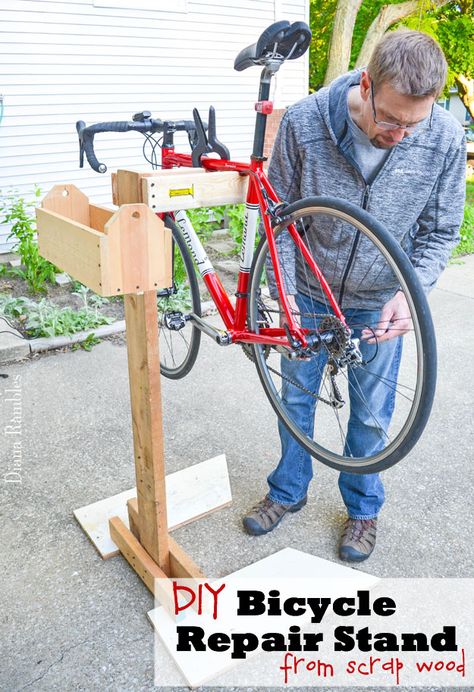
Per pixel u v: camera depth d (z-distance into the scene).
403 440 1.65
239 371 3.62
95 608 1.93
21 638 1.81
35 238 5.74
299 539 2.24
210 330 2.38
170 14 6.15
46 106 5.66
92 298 4.72
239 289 2.11
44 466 2.67
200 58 6.52
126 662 1.74
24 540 2.23
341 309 2.00
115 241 1.50
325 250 1.90
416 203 1.79
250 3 6.74
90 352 3.88
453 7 12.36
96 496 2.48
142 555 2.02
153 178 1.66
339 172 1.76
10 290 4.90
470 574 2.09
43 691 1.65
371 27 10.37
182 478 2.53
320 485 2.58
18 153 5.63
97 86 5.90
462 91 13.38
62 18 5.52
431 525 2.33
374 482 2.17
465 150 1.77
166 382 3.48
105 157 6.13
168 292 3.11
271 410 3.18
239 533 2.27
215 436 2.93
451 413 3.18
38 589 2.00
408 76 1.40
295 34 1.71
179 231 2.84
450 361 3.81
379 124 1.51
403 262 1.49
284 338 1.96
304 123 1.77
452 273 5.75
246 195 1.92
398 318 1.76
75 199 2.02
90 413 3.13
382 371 1.99
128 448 2.83
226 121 6.97
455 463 2.75
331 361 1.80
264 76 1.78
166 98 6.41
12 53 5.35
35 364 3.70
